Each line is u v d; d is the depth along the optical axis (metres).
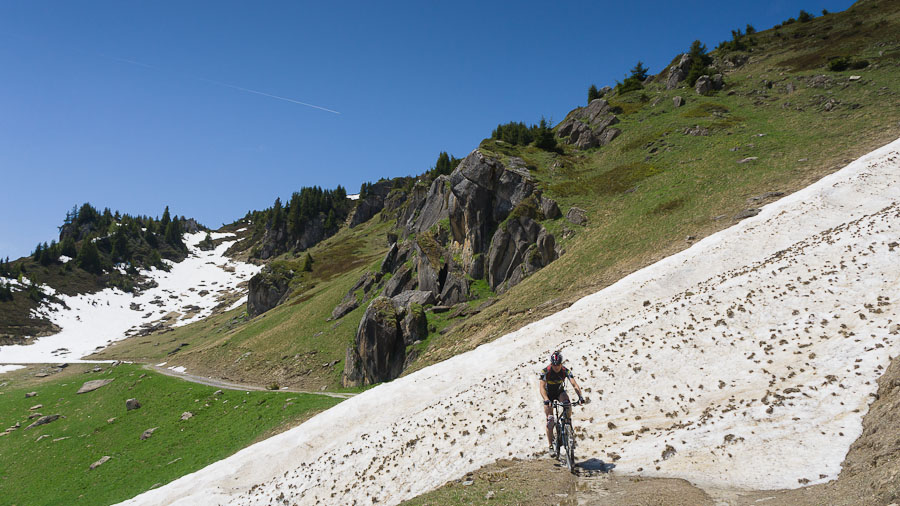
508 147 91.94
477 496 12.45
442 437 20.64
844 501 7.53
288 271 148.88
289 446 34.84
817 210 36.69
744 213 46.03
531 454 15.57
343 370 72.19
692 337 19.97
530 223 68.00
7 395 93.56
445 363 39.03
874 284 18.33
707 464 11.01
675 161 72.19
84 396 84.12
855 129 59.44
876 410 10.68
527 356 32.69
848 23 108.44
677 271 35.91
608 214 63.72
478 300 68.44
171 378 84.19
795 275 21.81
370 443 25.42
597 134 97.75
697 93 101.81
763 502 8.45
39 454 58.59
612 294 38.31
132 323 181.12
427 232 88.25
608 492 10.37
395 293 84.62
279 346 92.25
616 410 16.94
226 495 30.47
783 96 84.50
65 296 195.00
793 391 13.13
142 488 44.03
